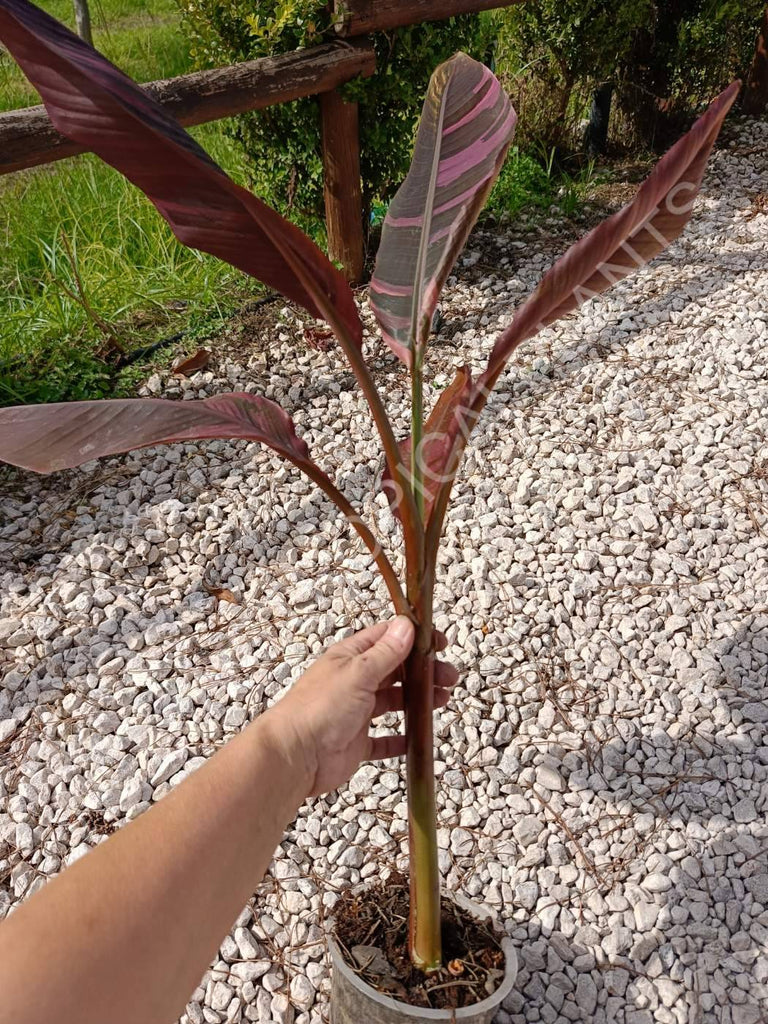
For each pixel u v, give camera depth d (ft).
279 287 3.94
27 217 13.79
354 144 11.84
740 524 9.08
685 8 15.53
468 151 4.14
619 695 7.66
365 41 11.32
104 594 8.63
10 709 7.78
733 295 12.33
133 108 3.37
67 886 2.66
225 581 8.86
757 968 5.97
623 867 6.56
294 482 9.91
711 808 6.88
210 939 2.90
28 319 11.69
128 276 12.55
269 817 3.32
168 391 11.07
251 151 12.72
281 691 7.73
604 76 15.02
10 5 3.23
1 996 2.35
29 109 9.45
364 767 7.28
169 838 2.92
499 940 5.19
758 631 8.12
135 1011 2.58
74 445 3.90
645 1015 5.82
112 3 22.91
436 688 4.92
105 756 7.34
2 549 9.19
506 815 6.92
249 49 11.43
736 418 10.35
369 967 4.98
